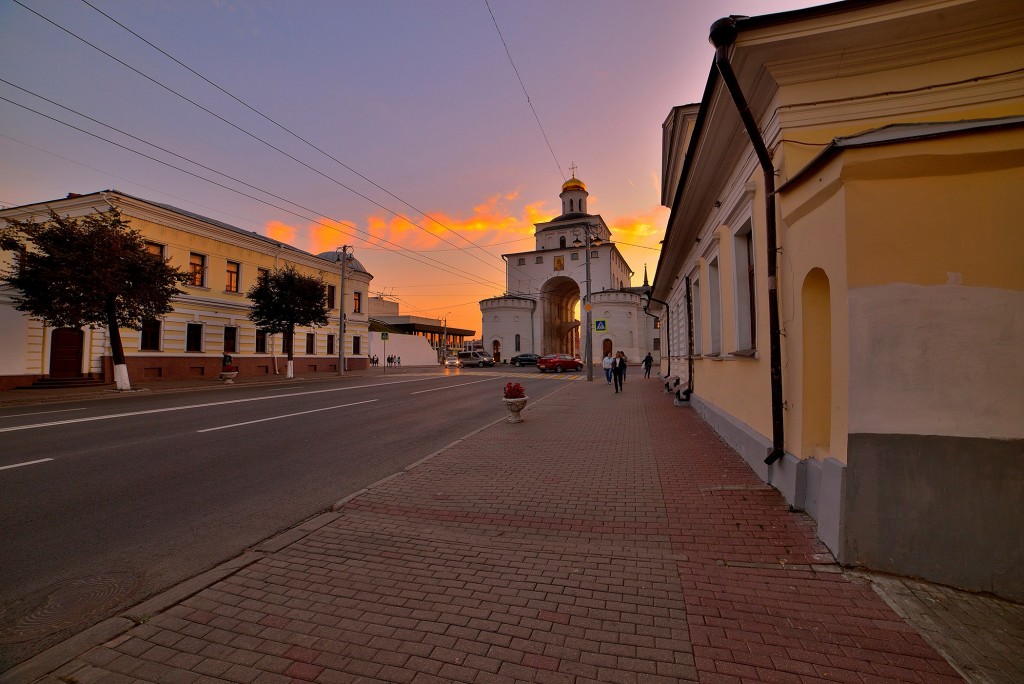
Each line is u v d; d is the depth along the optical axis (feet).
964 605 9.46
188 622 9.21
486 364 167.02
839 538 11.05
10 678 7.68
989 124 10.19
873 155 10.98
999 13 13.14
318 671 7.76
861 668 7.62
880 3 13.21
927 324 10.64
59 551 12.61
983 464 10.18
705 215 29.76
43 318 56.44
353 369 125.90
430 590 10.31
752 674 7.50
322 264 115.75
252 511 15.76
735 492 16.21
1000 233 10.34
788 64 14.98
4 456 23.18
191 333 82.79
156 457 23.25
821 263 12.73
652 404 44.91
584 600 9.80
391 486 18.11
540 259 215.92
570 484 18.01
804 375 14.11
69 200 70.18
